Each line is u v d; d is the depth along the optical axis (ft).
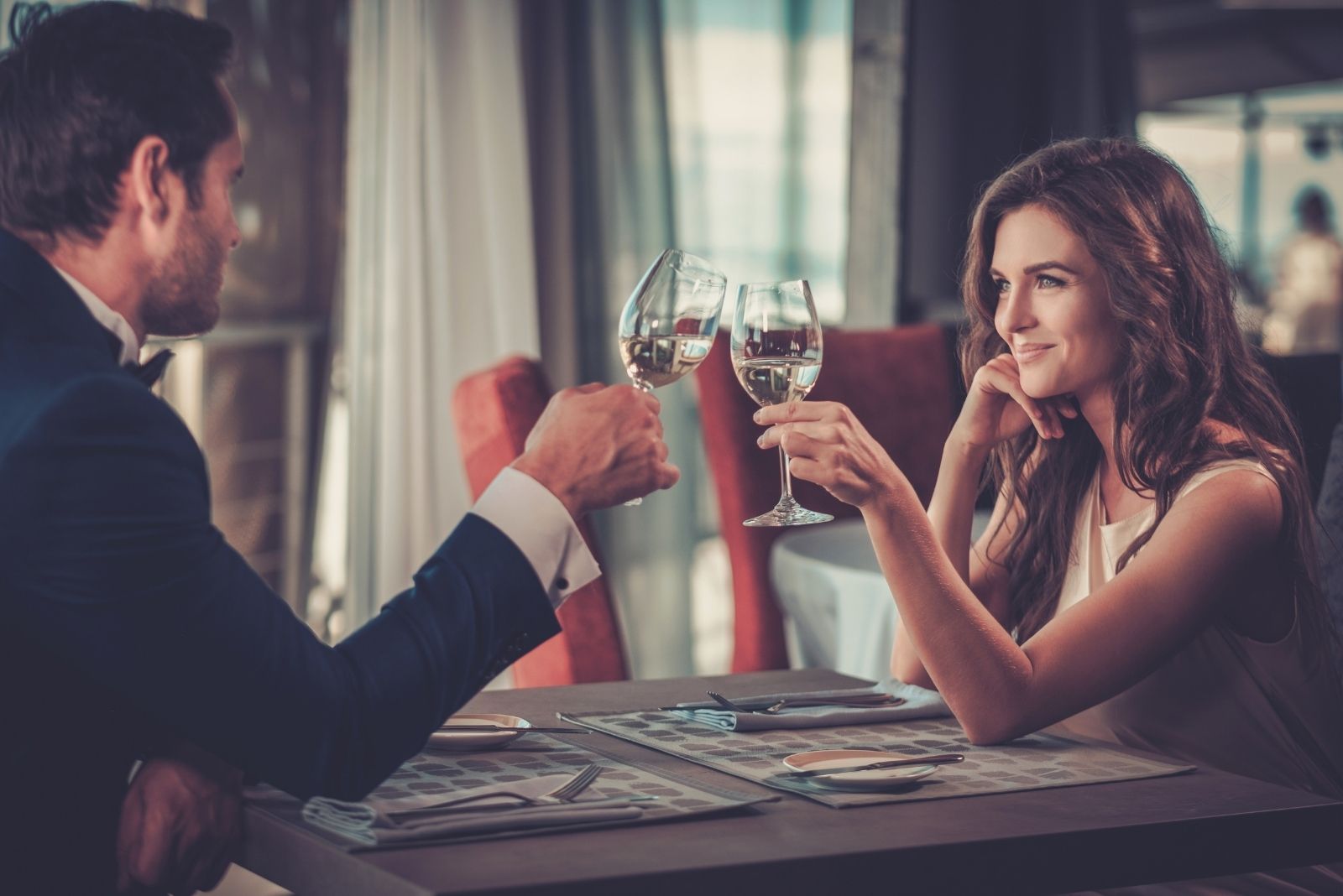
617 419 3.69
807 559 7.79
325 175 12.60
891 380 10.66
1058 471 5.38
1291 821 3.55
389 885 2.90
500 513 3.60
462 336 12.24
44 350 3.34
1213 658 4.83
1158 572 4.46
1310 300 31.37
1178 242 4.90
